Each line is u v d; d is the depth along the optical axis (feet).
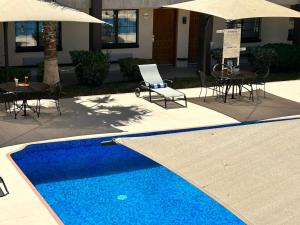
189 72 83.35
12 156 44.16
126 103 62.39
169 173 43.91
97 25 70.85
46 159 45.24
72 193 39.29
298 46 86.69
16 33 76.28
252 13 61.67
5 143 46.14
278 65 84.89
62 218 35.42
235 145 26.55
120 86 71.05
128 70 73.20
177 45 87.40
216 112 59.47
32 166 43.62
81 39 81.71
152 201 38.63
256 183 22.71
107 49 82.94
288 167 23.85
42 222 33.50
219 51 81.30
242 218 20.43
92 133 49.70
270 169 23.76
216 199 21.76
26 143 46.14
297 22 88.12
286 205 20.99
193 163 25.02
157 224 35.14
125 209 37.17
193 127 53.06
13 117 54.13
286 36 99.55
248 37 96.27
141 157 47.21
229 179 23.25
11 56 76.28
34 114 55.57
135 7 73.41
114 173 43.39
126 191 40.14
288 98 67.87
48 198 38.29
